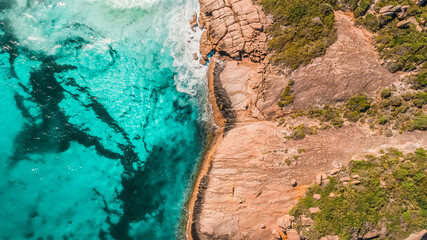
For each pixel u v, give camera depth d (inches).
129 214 1237.7
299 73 1240.2
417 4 1180.5
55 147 1224.2
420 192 984.9
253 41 1267.2
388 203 1018.1
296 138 1193.4
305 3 1249.4
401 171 1026.1
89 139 1261.1
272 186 1162.0
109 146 1273.4
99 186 1235.9
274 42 1253.1
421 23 1162.6
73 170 1225.4
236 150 1230.3
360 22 1254.9
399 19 1193.4
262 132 1230.9
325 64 1226.0
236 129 1262.3
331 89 1220.5
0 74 1230.3
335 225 1023.0
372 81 1195.3
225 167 1221.7
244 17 1277.1
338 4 1290.6
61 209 1190.3
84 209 1208.8
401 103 1135.0
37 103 1238.9
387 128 1142.3
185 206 1253.1
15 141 1195.3
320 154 1164.5
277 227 1117.1
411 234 973.8
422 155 1042.7
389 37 1187.9
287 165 1168.8
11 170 1175.6
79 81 1293.1
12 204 1155.9
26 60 1261.1
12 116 1211.9
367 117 1188.5
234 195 1178.6
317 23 1232.8
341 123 1187.9
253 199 1161.4
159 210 1255.5
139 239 1226.6
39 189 1184.8
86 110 1278.3
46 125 1230.3
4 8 1279.5
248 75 1288.1
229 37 1278.3
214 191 1209.4
